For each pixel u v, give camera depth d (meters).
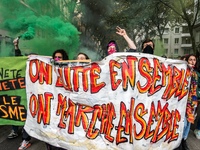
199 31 34.78
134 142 3.28
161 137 3.45
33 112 3.54
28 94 3.58
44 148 4.20
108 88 3.26
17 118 3.70
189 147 4.26
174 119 3.57
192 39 18.52
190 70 3.66
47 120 3.45
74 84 3.32
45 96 3.47
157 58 3.38
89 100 3.28
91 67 3.28
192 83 3.88
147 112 3.33
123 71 3.24
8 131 5.15
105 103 3.26
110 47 4.23
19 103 3.70
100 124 3.27
